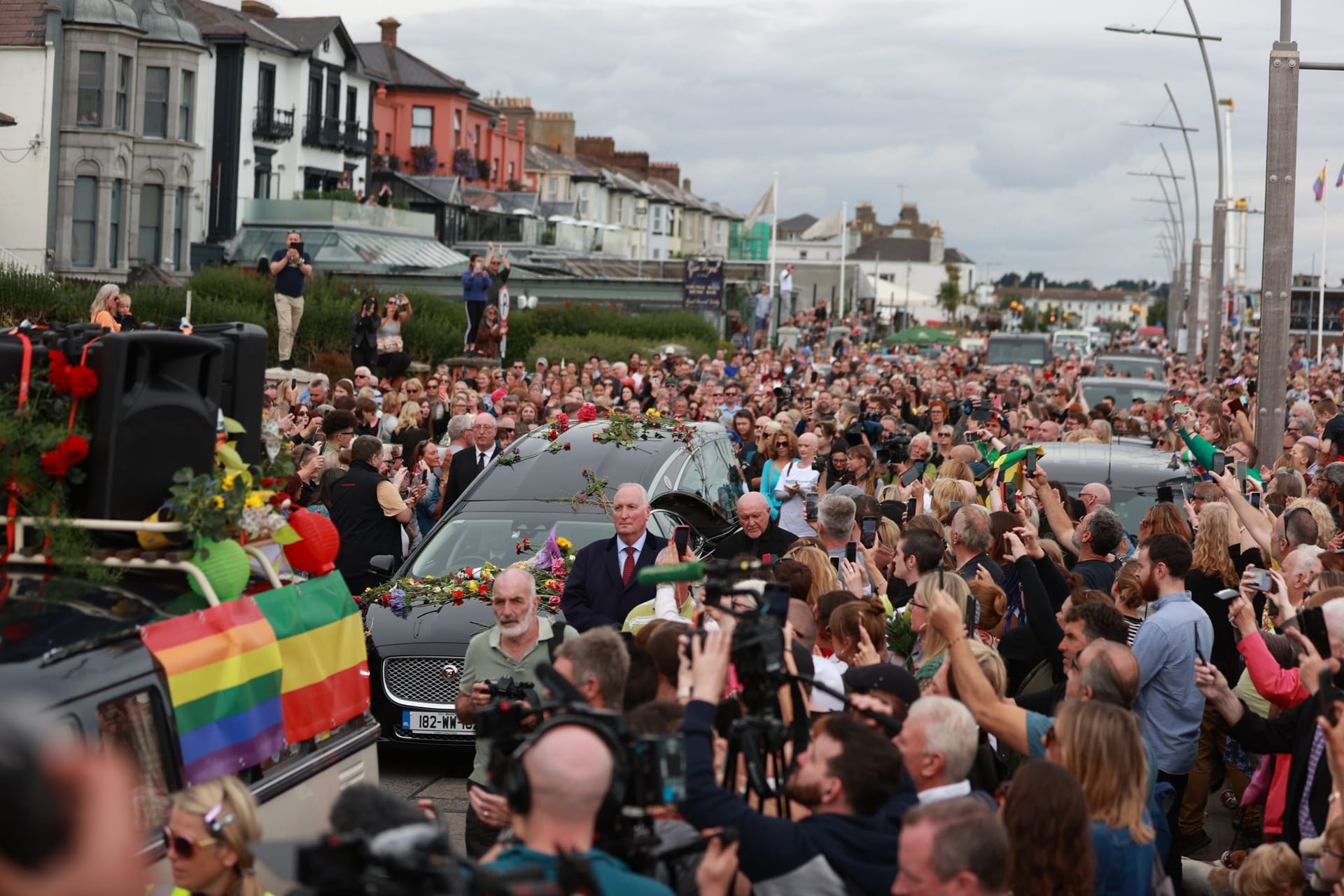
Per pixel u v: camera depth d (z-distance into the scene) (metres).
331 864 2.74
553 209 74.00
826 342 57.56
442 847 2.89
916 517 8.50
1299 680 6.14
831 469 13.90
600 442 11.41
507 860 3.35
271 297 28.61
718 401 22.11
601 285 49.53
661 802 3.53
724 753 4.66
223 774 4.74
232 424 5.40
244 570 5.12
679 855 3.80
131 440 5.02
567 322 41.72
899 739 4.47
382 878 2.73
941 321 154.25
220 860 4.00
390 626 9.07
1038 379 38.41
